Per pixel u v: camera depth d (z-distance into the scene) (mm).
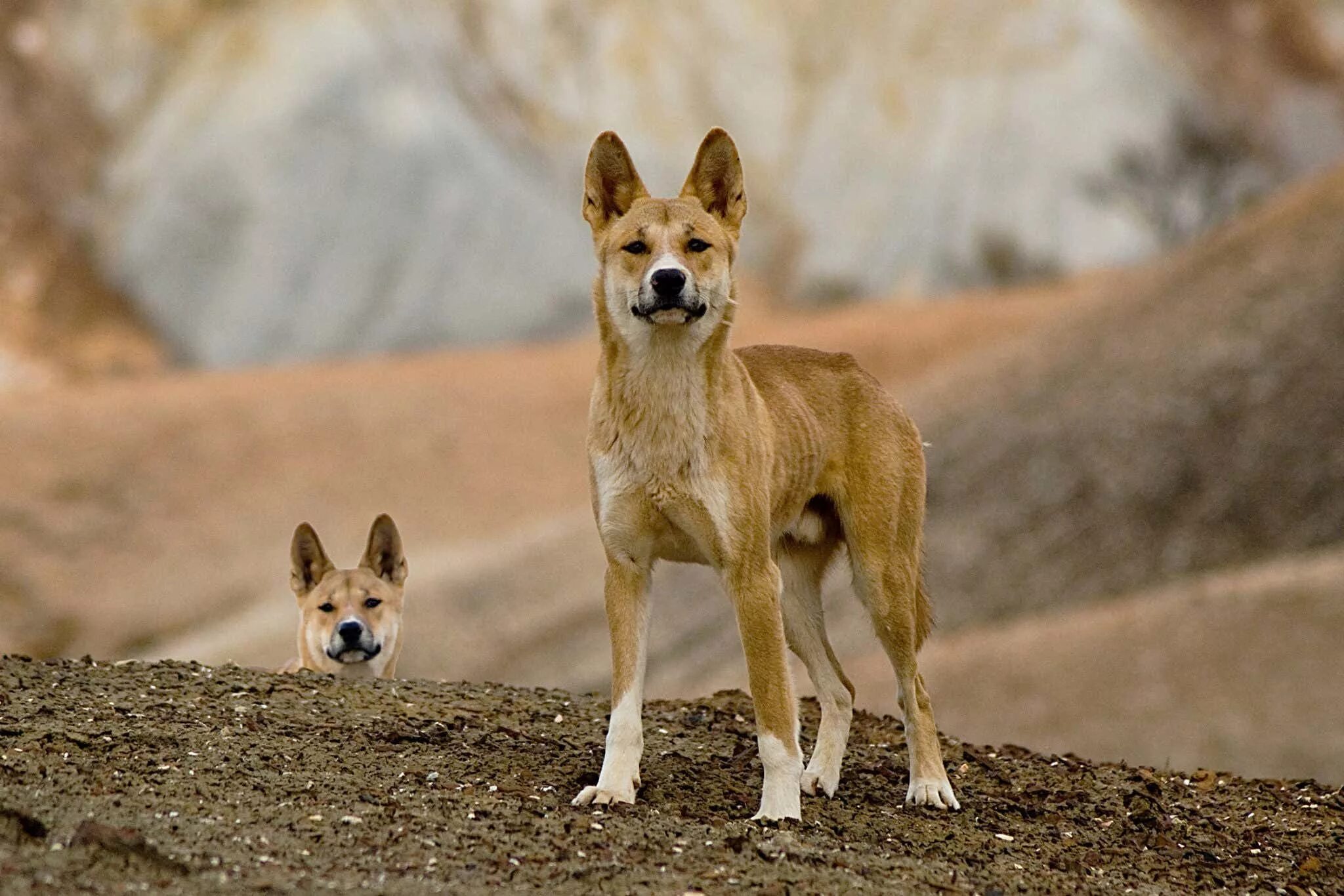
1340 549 85750
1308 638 66938
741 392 20922
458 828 18312
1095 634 72000
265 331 189500
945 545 96000
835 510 23234
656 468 20328
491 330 195625
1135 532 92312
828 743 23250
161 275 191375
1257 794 25391
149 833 16984
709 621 89125
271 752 20953
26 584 118250
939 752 23078
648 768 22766
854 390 23359
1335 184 122000
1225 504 91938
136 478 136875
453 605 97750
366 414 156375
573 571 101062
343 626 31797
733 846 18375
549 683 87812
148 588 119125
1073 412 104812
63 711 21734
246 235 194750
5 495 130750
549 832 18469
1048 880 19234
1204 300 112438
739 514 20328
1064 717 64875
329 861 16812
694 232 20594
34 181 196125
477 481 143625
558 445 153250
